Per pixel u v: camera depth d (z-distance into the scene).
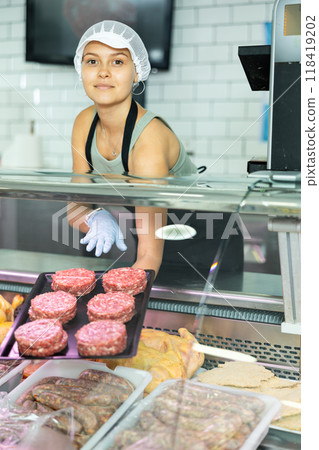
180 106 3.75
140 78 1.50
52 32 3.84
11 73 4.13
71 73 3.99
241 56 1.12
